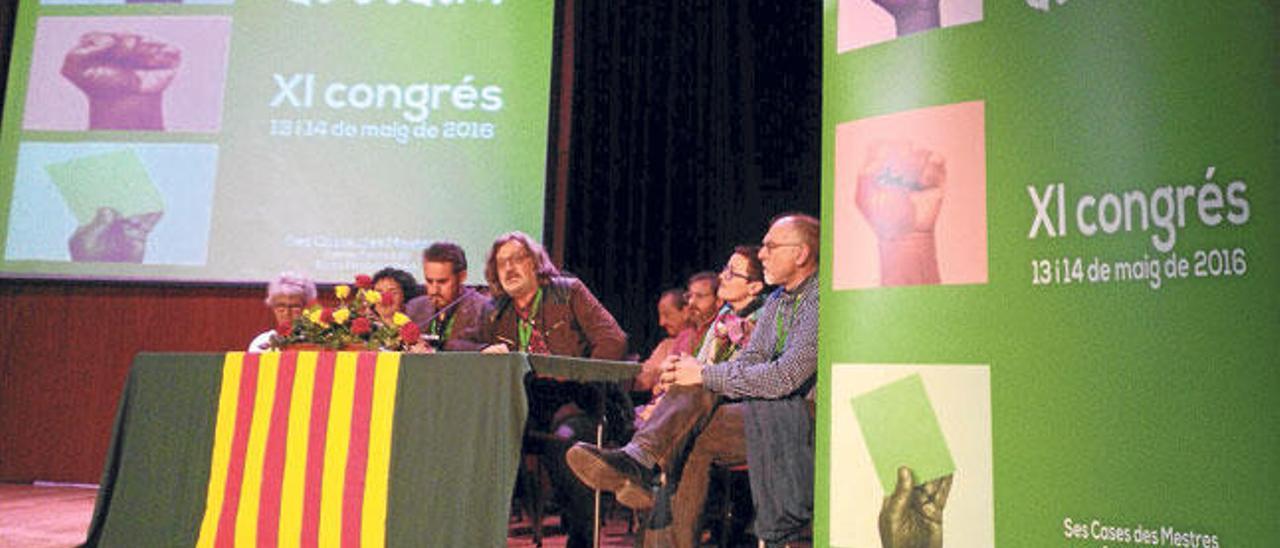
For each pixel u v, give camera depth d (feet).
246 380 7.06
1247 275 4.38
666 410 7.04
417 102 14.89
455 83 14.88
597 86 15.34
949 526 5.12
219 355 7.22
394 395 6.59
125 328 15.21
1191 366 4.49
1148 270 4.64
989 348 5.09
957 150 5.30
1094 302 4.79
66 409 15.20
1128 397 4.64
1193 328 4.50
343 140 14.89
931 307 5.31
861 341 5.59
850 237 5.72
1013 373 5.00
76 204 15.08
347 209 14.74
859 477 5.51
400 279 11.91
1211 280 4.47
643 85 15.20
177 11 15.34
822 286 5.84
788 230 7.38
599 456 6.79
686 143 14.96
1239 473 4.33
